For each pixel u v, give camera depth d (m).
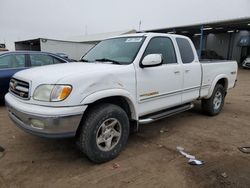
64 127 3.12
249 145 4.35
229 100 8.41
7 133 4.78
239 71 20.92
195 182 3.14
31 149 4.07
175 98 4.77
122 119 3.73
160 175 3.30
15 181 3.13
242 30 29.48
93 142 3.42
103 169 3.45
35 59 7.37
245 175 3.30
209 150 4.11
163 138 4.63
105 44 4.80
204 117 6.09
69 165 3.56
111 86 3.53
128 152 3.99
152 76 4.15
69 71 3.41
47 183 3.10
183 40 5.09
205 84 5.61
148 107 4.22
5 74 6.69
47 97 3.13
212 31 30.58
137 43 4.25
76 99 3.16
